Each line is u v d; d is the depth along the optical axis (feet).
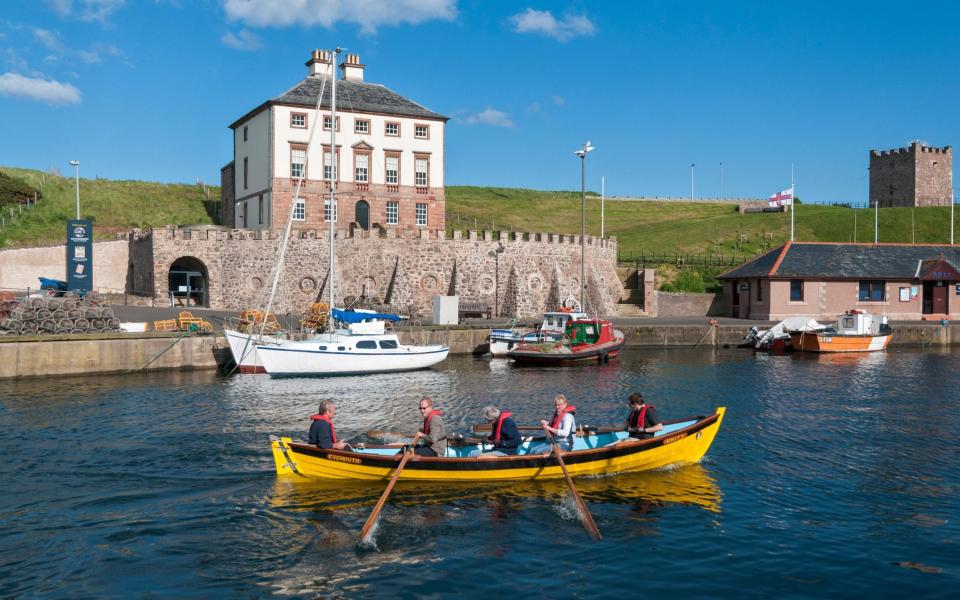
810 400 92.73
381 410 85.51
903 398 94.27
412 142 197.98
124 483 57.00
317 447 56.24
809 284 181.78
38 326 112.68
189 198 279.49
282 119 184.44
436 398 93.35
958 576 41.57
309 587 40.32
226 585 40.50
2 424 76.07
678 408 87.35
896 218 301.84
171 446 67.46
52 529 47.91
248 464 62.03
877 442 70.33
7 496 53.93
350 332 118.32
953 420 80.18
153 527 48.42
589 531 47.70
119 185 278.67
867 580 41.09
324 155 188.65
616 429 62.03
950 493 55.36
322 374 112.27
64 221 237.45
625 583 40.83
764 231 290.56
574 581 41.09
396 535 47.37
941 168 356.59
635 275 214.28
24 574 41.55
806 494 55.16
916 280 186.29
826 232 289.12
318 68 203.31
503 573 42.04
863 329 154.92
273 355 109.19
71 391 96.89
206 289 176.76
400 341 136.36
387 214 195.83
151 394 94.89
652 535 47.44
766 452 66.64
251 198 200.23
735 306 195.83
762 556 44.27
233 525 48.91
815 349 151.33
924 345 164.35
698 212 371.97
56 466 61.05
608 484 57.41
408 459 54.85
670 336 158.40
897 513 51.21
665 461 61.05
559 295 184.03
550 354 128.47
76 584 40.42
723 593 39.65
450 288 177.78
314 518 50.26
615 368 125.39
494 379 110.93
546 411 84.69
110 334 112.37
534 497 54.39
